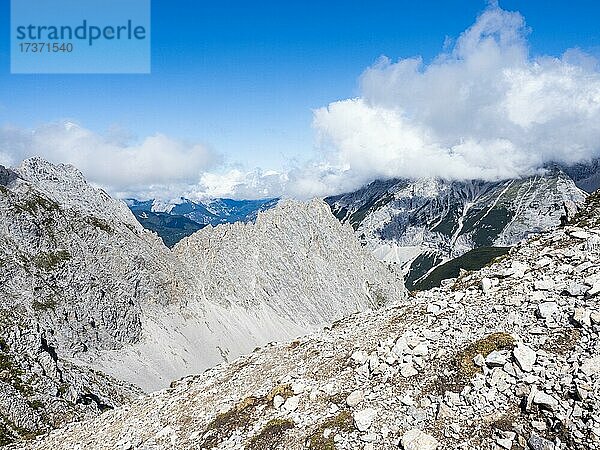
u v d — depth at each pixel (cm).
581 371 1831
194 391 3591
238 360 4162
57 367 10538
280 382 2903
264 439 2339
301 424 2336
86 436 3600
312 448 2123
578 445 1597
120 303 16850
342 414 2239
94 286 16288
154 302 18825
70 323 14650
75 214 18500
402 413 2086
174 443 2764
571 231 3453
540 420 1764
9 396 8150
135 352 16225
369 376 2486
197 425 2861
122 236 19925
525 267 2995
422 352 2395
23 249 15250
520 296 2569
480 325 2431
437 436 1881
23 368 9331
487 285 2911
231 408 2834
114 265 17962
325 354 3072
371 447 1962
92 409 9700
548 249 3234
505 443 1734
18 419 7838
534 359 1984
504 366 2023
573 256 2912
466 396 2005
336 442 2086
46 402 8744
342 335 3391
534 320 2283
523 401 1866
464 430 1866
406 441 1864
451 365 2216
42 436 4128
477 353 2183
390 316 3362
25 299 13788
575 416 1688
